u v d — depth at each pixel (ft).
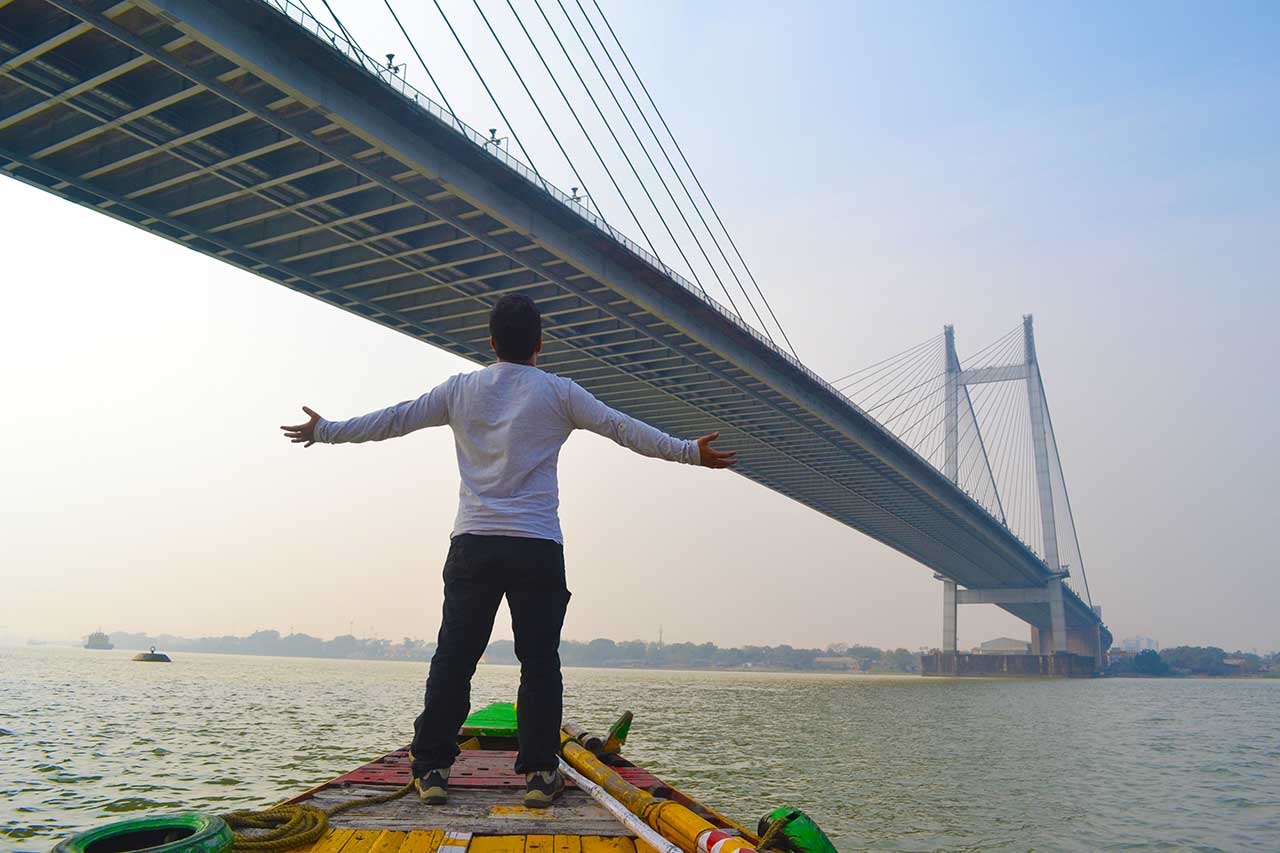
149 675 190.19
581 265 95.71
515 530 9.91
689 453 10.12
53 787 39.78
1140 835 37.63
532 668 10.24
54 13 59.57
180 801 36.96
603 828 9.13
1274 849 36.24
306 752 54.54
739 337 123.44
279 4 60.95
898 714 115.14
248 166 75.20
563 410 10.27
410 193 81.51
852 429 162.20
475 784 11.68
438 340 119.14
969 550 281.33
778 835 8.52
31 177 76.59
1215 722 117.60
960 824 37.47
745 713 107.34
